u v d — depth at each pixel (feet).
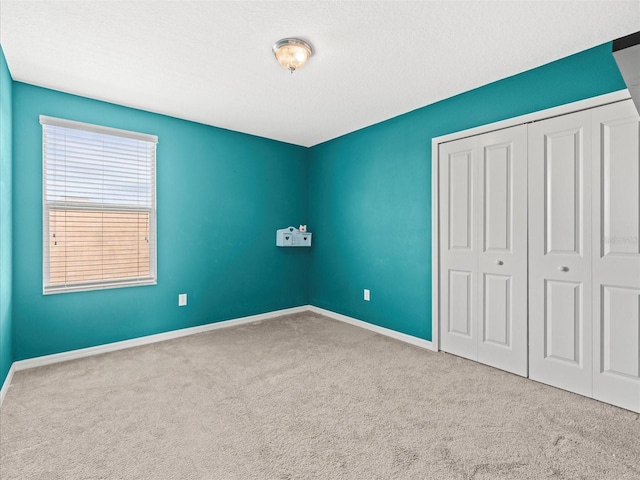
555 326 7.72
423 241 10.52
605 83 6.91
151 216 10.94
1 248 7.14
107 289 10.03
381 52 7.26
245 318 13.30
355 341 11.00
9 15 5.95
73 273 9.50
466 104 9.30
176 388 7.61
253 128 12.65
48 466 5.04
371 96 9.63
